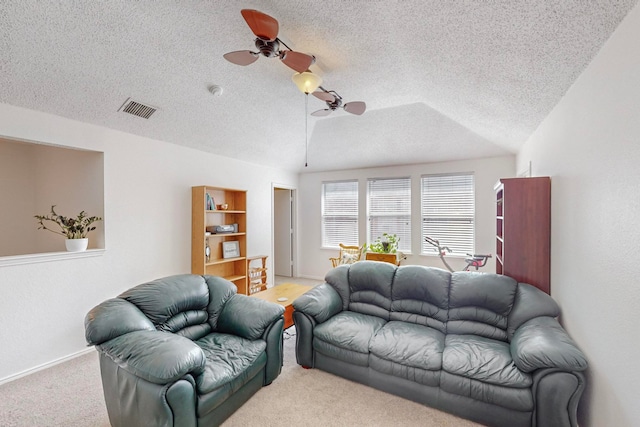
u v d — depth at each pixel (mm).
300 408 2051
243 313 2371
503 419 1789
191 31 2104
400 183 5301
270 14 1819
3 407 2051
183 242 3824
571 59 1659
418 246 5094
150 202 3443
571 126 1961
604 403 1511
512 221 2578
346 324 2562
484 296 2445
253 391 2145
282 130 4191
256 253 5051
